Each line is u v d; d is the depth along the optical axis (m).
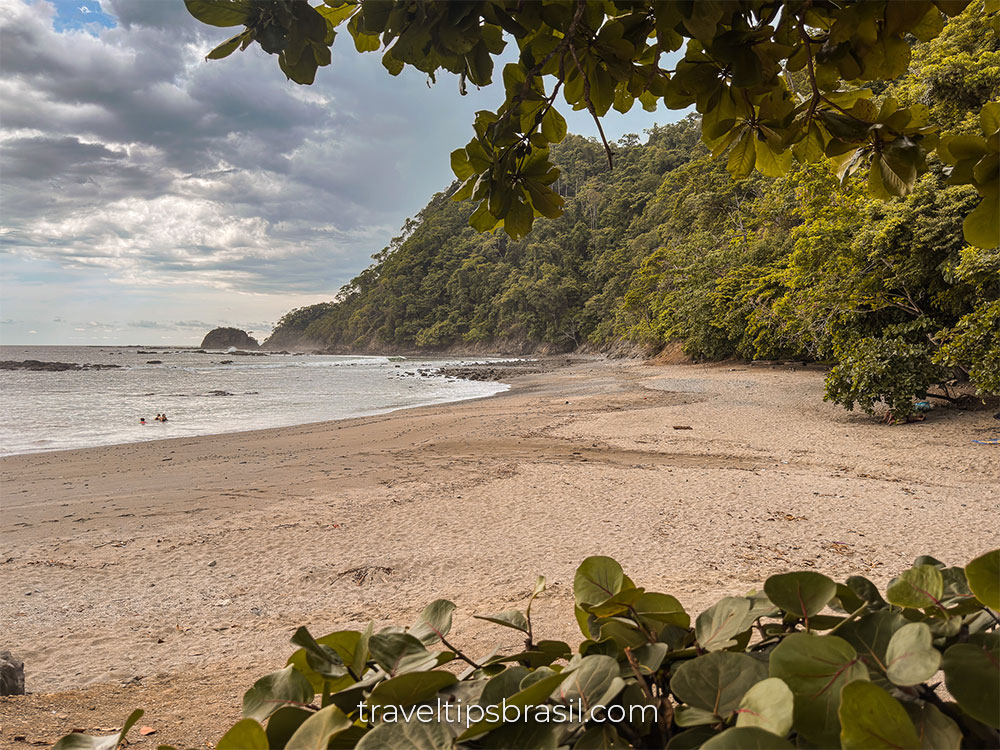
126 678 3.69
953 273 13.41
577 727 0.57
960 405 14.89
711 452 11.75
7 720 2.74
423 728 0.56
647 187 102.50
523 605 4.65
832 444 12.13
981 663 0.53
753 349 33.62
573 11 0.96
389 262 153.75
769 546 6.04
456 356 115.06
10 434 19.23
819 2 0.95
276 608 5.03
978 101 13.91
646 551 6.00
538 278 104.06
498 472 10.30
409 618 4.61
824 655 0.56
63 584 5.72
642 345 62.69
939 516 6.89
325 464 11.91
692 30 0.87
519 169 1.14
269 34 0.86
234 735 0.54
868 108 1.09
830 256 16.88
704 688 0.58
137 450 15.18
